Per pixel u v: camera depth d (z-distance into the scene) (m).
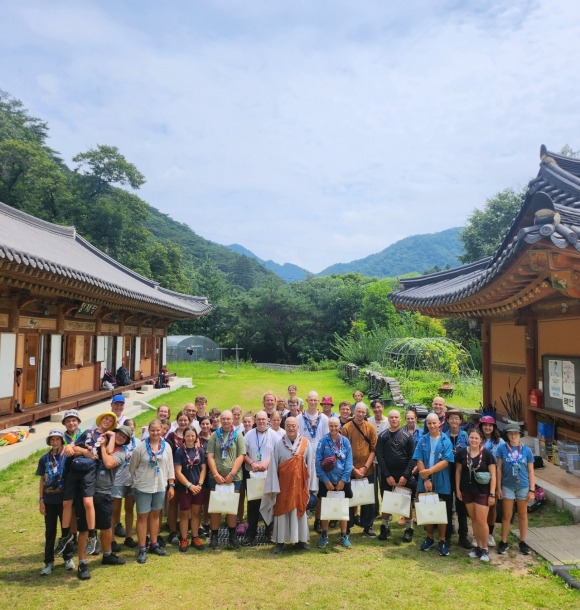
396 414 7.03
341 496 6.62
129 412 17.44
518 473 6.28
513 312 11.20
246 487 6.77
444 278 14.99
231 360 51.16
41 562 6.09
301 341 55.41
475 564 6.04
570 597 5.19
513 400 12.11
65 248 20.20
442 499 6.50
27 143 48.53
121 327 21.97
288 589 5.40
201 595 5.27
